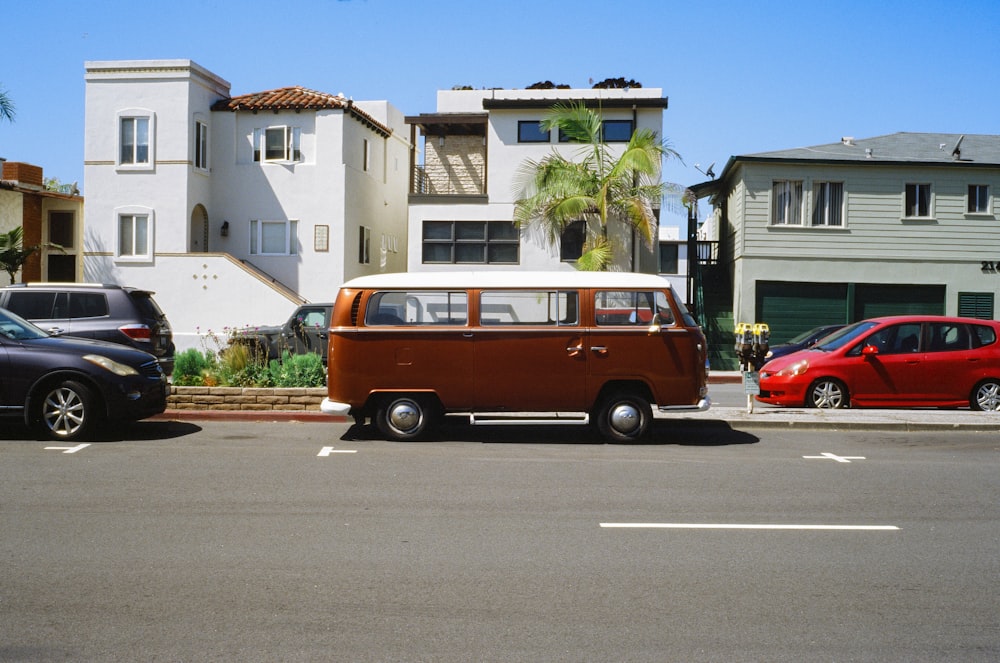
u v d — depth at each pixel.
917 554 6.67
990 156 29.67
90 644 4.79
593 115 27.30
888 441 12.22
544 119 28.94
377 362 11.73
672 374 11.74
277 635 4.94
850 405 15.05
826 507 8.19
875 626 5.18
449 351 11.72
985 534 7.27
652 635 5.00
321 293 30.73
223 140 31.09
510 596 5.64
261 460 10.23
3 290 14.32
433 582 5.90
